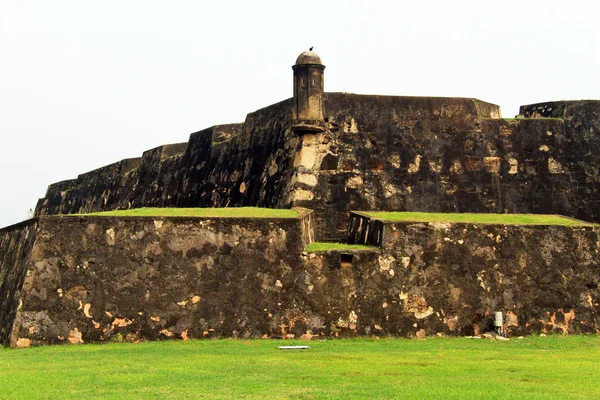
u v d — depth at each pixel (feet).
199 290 52.42
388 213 63.00
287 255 53.26
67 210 135.44
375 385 34.58
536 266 55.72
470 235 55.21
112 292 51.57
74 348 48.70
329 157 68.18
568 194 71.41
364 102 69.51
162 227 52.70
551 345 50.03
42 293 50.80
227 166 81.97
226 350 46.57
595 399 31.68
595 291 56.29
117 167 118.01
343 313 53.01
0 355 45.62
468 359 43.11
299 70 68.23
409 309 53.67
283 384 34.78
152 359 42.45
